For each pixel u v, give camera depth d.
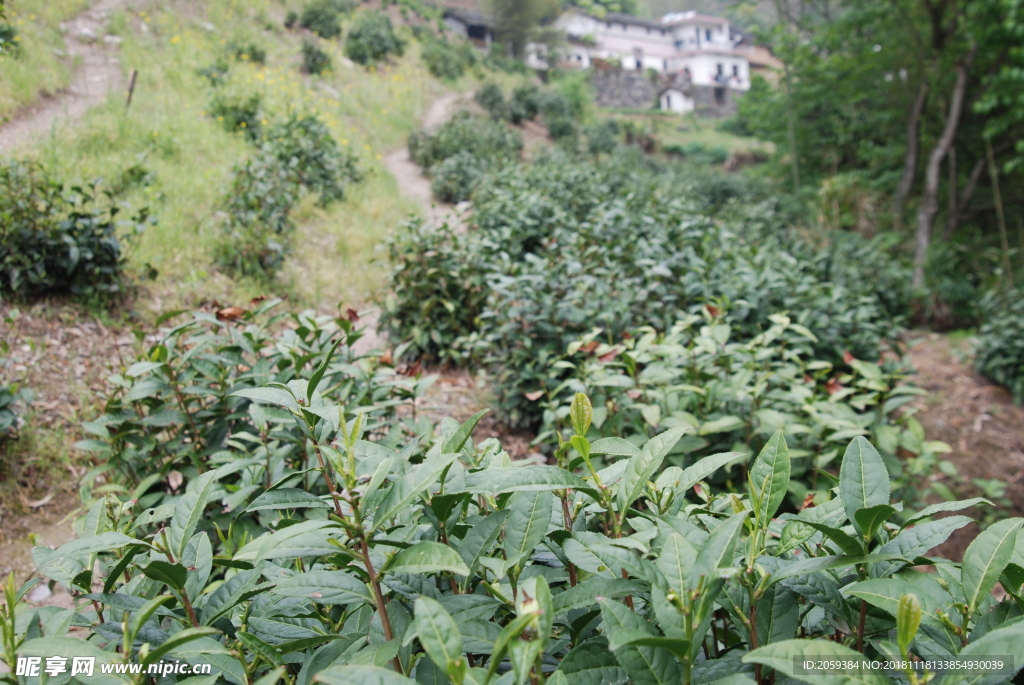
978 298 11.08
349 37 23.12
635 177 15.20
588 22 50.31
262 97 12.16
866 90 18.23
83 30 12.52
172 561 1.09
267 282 6.67
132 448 2.91
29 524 3.58
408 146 15.57
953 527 1.01
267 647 0.99
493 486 0.98
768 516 0.98
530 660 0.75
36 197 5.52
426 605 0.77
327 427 1.43
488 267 5.79
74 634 2.47
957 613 0.97
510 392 4.52
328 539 0.95
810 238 13.65
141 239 6.30
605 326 4.80
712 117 45.97
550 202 8.28
